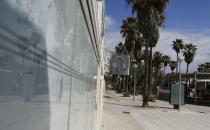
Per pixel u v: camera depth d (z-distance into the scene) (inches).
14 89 55.7
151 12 1444.4
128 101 1937.7
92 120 300.4
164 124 935.0
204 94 2711.6
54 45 81.4
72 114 127.6
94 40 260.1
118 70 1641.2
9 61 53.4
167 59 4889.3
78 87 148.3
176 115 1219.2
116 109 1333.7
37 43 66.1
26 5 58.9
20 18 56.5
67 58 103.7
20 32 56.9
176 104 1470.2
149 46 1611.7
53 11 77.2
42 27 68.8
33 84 65.0
